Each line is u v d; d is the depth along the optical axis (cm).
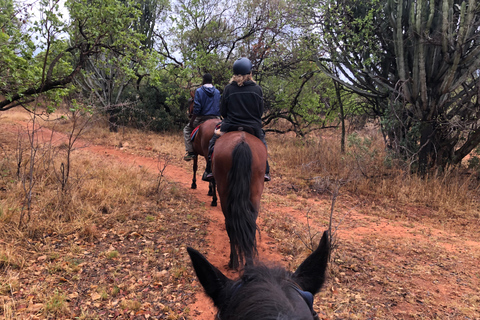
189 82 1388
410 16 821
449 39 761
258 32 1318
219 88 1327
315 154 1067
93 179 689
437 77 851
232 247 346
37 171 690
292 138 1454
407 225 630
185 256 448
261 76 1341
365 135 1308
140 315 334
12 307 326
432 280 433
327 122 1449
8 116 1527
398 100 946
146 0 1445
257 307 98
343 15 990
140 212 584
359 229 602
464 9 727
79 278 385
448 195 766
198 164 1027
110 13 718
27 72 593
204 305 355
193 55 1290
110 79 1302
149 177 792
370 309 364
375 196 787
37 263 407
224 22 1349
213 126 555
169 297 365
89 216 537
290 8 1175
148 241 485
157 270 413
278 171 963
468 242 562
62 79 702
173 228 538
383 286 413
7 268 387
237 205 346
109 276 394
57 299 338
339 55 1040
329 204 731
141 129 1509
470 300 388
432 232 602
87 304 343
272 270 129
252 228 341
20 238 448
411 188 792
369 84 1045
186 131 722
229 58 1363
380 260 482
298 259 462
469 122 842
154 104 1541
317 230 576
